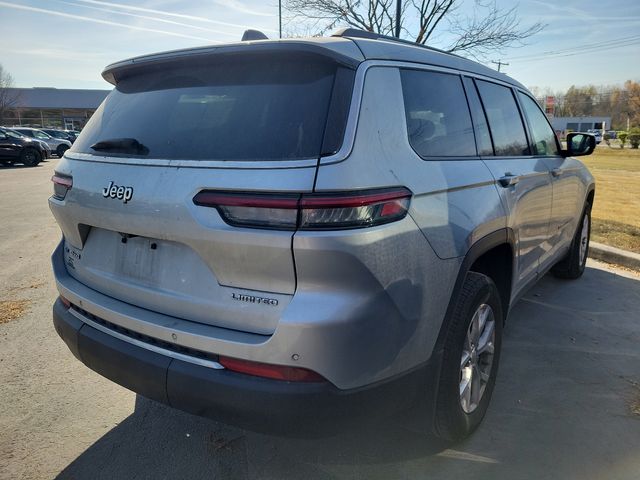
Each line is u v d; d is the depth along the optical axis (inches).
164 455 104.4
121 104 102.0
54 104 2186.3
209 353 79.0
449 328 94.8
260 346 74.7
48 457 103.4
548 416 117.1
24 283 210.1
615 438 109.0
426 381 91.0
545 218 151.6
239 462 102.3
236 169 76.4
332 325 72.7
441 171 93.4
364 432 111.5
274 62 85.8
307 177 72.4
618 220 333.4
